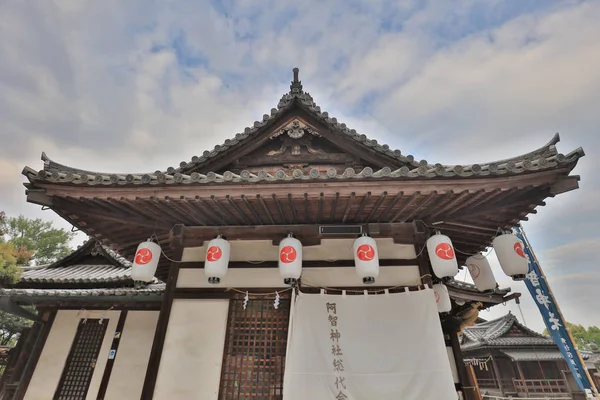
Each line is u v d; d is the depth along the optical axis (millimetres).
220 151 6742
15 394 8633
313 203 4805
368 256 4762
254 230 5480
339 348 4621
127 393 8414
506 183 4309
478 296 8484
